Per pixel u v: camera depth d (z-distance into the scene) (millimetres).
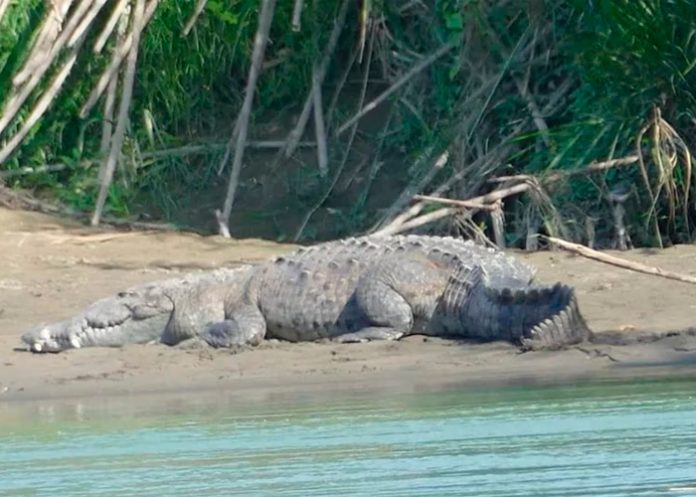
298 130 55438
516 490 18844
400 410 26234
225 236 50562
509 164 50469
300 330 36562
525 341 33188
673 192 46719
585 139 49031
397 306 35656
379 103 55562
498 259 36594
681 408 24891
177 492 19594
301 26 57031
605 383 28406
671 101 47875
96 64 56344
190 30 57031
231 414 26906
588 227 47312
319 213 52938
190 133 57188
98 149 56156
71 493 19859
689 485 18625
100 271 44812
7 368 34438
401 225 48969
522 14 53219
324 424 25047
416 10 55594
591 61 48250
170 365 34094
